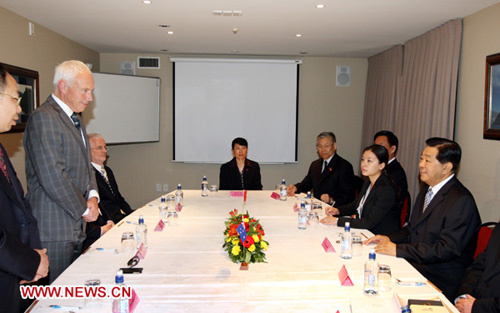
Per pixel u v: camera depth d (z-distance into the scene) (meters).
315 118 6.02
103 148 3.26
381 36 4.45
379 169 2.61
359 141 6.07
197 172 6.04
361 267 1.77
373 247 2.05
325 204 3.22
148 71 5.88
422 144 4.27
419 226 2.22
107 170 3.51
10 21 3.54
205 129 5.91
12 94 1.39
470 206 2.01
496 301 1.57
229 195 3.55
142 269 1.71
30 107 3.86
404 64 4.76
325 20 3.74
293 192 3.59
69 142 2.12
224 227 2.43
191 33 4.39
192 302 1.42
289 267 1.76
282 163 6.01
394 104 5.02
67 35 4.58
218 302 1.42
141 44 5.12
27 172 2.15
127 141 5.56
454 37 3.72
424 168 2.18
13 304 1.35
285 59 5.83
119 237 2.19
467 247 2.12
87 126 5.18
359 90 6.01
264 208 3.01
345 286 1.57
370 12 3.46
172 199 3.12
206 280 1.61
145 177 6.02
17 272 1.31
